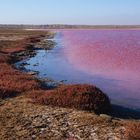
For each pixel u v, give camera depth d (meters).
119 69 38.00
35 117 17.08
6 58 45.88
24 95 22.22
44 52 63.41
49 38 117.06
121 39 106.00
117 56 52.25
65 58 51.94
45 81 30.41
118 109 20.97
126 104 22.39
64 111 18.25
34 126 15.65
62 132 14.91
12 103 20.16
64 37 125.25
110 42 90.69
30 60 49.56
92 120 16.42
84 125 15.78
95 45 79.69
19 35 135.75
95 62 45.25
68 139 14.09
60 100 19.78
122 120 17.22
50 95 20.72
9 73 30.31
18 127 15.49
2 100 21.11
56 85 28.66
